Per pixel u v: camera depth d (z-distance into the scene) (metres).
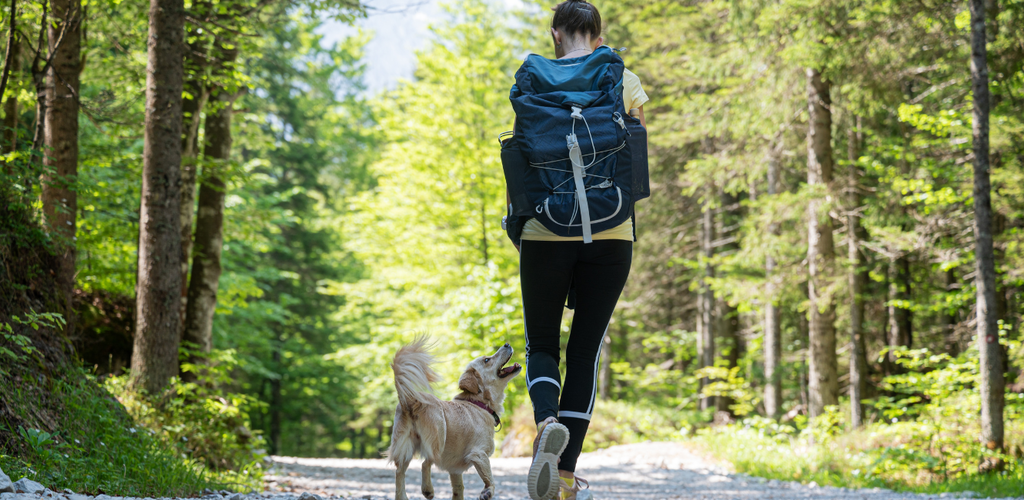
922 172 11.78
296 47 19.94
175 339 7.34
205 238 9.70
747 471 10.55
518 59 19.48
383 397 23.83
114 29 10.02
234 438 7.53
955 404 10.82
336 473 9.54
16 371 4.90
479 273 16.70
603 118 2.39
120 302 10.66
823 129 12.62
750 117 12.94
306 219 25.91
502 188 17.97
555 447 2.37
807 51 10.93
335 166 29.00
